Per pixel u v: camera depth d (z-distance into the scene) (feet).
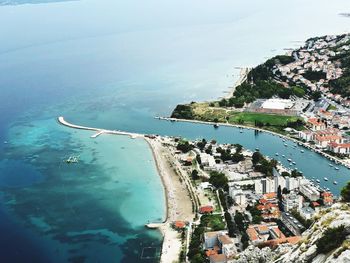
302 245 443.73
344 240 396.98
